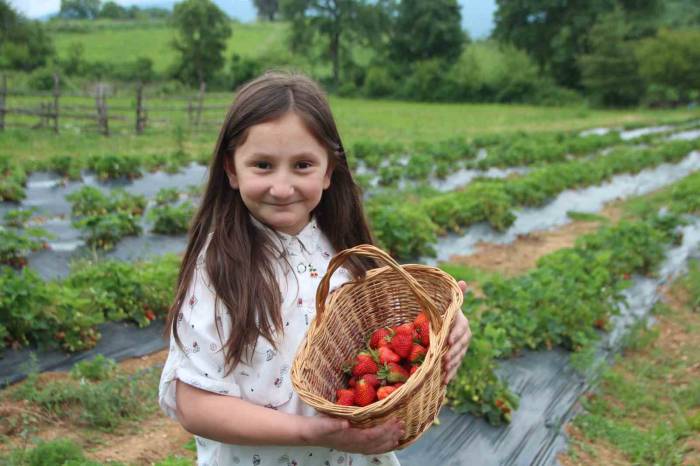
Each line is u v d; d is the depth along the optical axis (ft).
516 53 201.87
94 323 21.97
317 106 6.65
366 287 7.93
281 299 6.84
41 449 14.51
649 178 62.23
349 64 240.73
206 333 6.42
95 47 232.94
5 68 170.91
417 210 36.60
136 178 50.93
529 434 17.69
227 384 6.42
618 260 30.71
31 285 20.71
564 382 20.63
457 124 119.34
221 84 200.95
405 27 239.09
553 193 50.65
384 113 145.18
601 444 17.67
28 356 20.33
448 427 17.30
